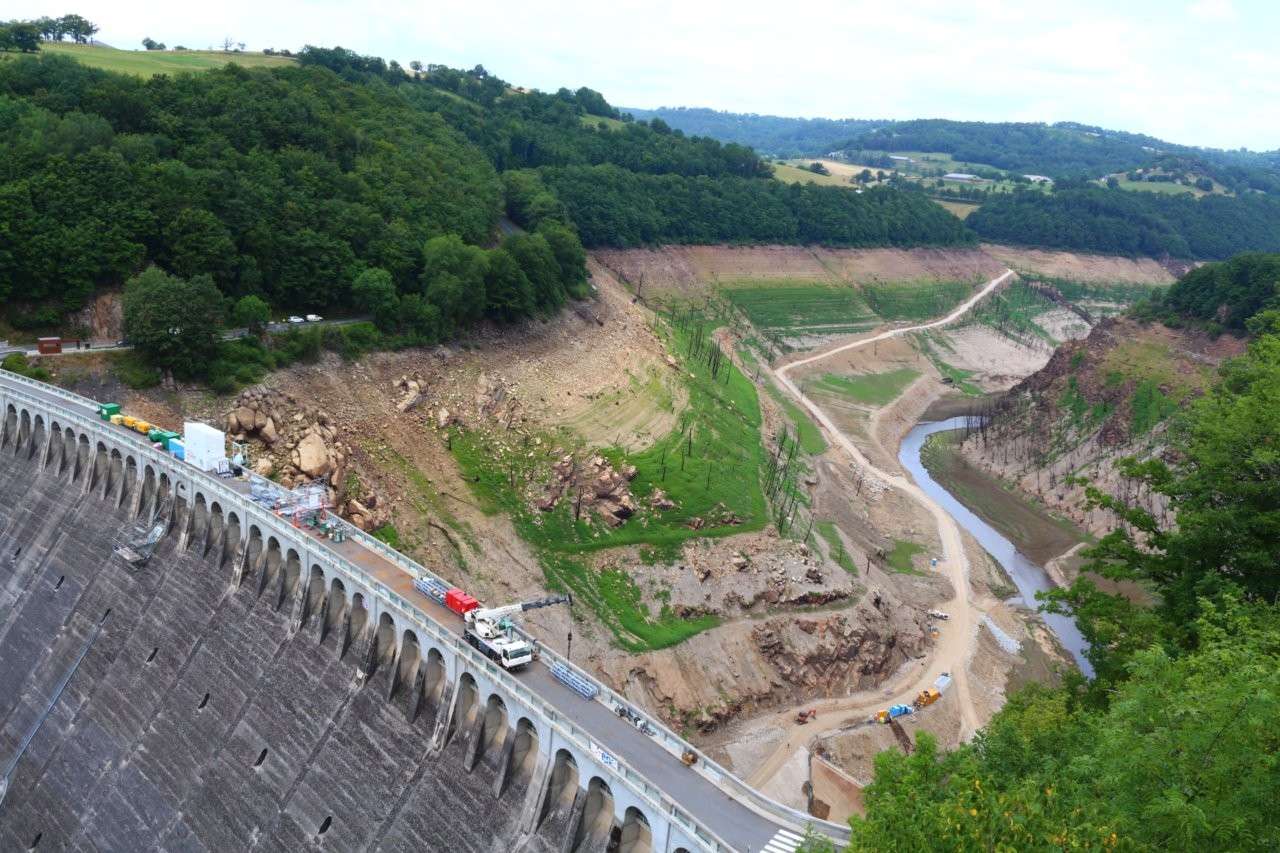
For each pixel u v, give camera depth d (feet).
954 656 577.84
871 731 493.36
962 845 159.94
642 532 590.14
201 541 382.42
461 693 285.02
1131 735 178.91
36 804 362.33
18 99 628.69
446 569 507.30
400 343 620.90
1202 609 252.21
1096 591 294.46
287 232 612.29
